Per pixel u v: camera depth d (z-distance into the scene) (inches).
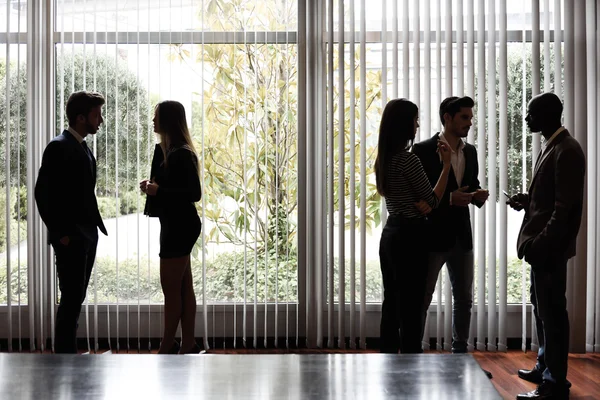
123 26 180.1
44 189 143.5
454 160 143.3
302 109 182.1
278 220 182.7
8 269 180.2
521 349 184.9
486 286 184.1
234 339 183.3
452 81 180.2
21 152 180.9
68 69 180.5
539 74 177.9
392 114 133.5
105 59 180.4
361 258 181.9
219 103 180.7
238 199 181.6
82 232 147.4
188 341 158.4
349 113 182.4
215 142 180.9
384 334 137.6
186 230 150.1
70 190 145.6
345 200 183.8
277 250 182.4
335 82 182.7
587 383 152.4
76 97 149.8
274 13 180.5
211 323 184.2
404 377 70.4
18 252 180.2
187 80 180.2
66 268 146.9
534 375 153.7
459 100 141.6
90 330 184.4
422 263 133.2
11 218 180.9
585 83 177.3
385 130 134.0
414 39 180.2
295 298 185.6
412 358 77.3
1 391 66.2
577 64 178.2
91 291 183.2
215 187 181.3
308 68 181.3
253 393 65.6
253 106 180.9
